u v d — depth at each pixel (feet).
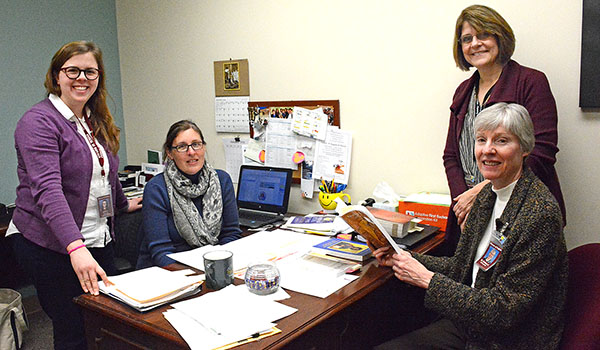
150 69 10.53
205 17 9.37
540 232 3.79
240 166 9.19
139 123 11.03
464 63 5.98
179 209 6.13
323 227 6.33
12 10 8.99
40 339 8.18
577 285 4.16
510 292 3.85
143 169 10.16
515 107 4.10
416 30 6.90
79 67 5.31
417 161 7.17
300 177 8.39
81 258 4.59
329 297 4.25
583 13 5.54
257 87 8.85
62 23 9.82
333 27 7.72
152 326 3.74
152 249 5.94
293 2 8.11
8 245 8.66
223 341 3.43
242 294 4.25
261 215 7.96
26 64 9.29
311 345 3.98
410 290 5.99
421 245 5.82
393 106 7.28
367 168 7.70
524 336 4.01
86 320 4.44
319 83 8.02
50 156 5.08
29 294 9.59
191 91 9.91
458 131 6.05
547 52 5.95
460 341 4.81
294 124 8.22
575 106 5.84
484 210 4.58
